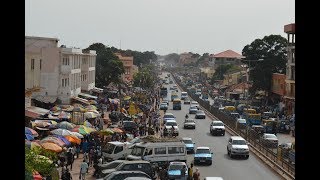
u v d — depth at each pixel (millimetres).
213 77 167125
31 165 23250
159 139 35469
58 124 39781
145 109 79188
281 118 72188
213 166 38406
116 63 100500
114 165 28922
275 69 96000
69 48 64062
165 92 134875
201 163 38906
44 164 24562
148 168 27766
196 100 120312
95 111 54125
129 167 27359
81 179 30016
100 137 43375
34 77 58438
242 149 42312
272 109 85375
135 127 55781
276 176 34406
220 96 126125
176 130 55844
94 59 89312
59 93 61438
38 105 59594
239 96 114062
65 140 33438
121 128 51812
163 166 33938
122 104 82688
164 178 30047
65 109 54688
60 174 30922
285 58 96250
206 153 39219
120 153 35812
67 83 64250
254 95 99062
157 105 102875
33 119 44406
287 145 40500
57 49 60844
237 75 135250
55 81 60938
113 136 44969
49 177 24750
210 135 60156
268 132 61938
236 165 39062
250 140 51875
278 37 97250
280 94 88750
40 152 27375
